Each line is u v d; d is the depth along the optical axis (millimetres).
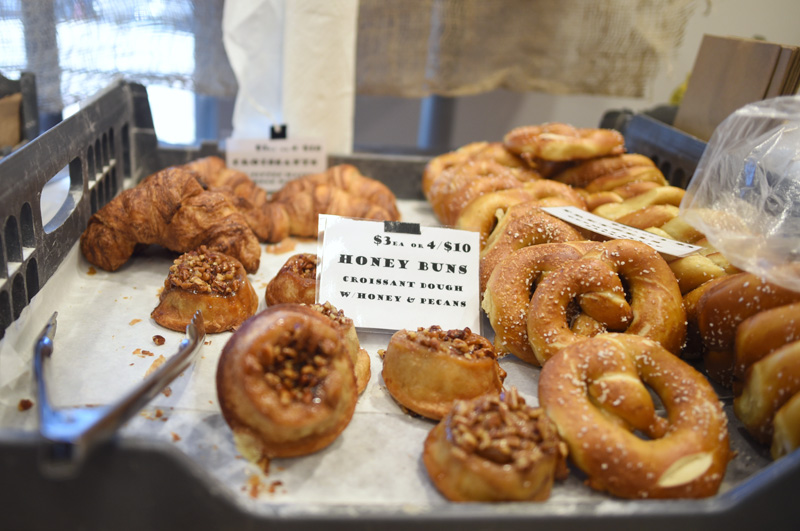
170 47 682
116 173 623
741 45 571
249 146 687
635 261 444
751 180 470
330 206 627
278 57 700
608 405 366
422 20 726
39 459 265
